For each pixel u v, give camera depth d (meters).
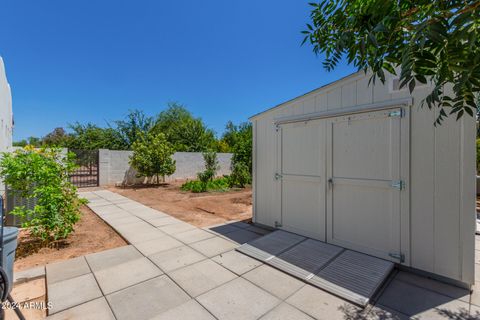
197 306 2.06
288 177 3.94
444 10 1.12
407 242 2.67
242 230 4.28
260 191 4.48
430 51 1.07
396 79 2.74
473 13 0.94
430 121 2.51
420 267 2.59
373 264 2.72
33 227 3.54
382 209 2.87
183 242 3.66
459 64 1.04
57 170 3.56
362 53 1.30
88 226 4.68
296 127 3.81
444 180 2.43
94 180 10.70
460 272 2.34
